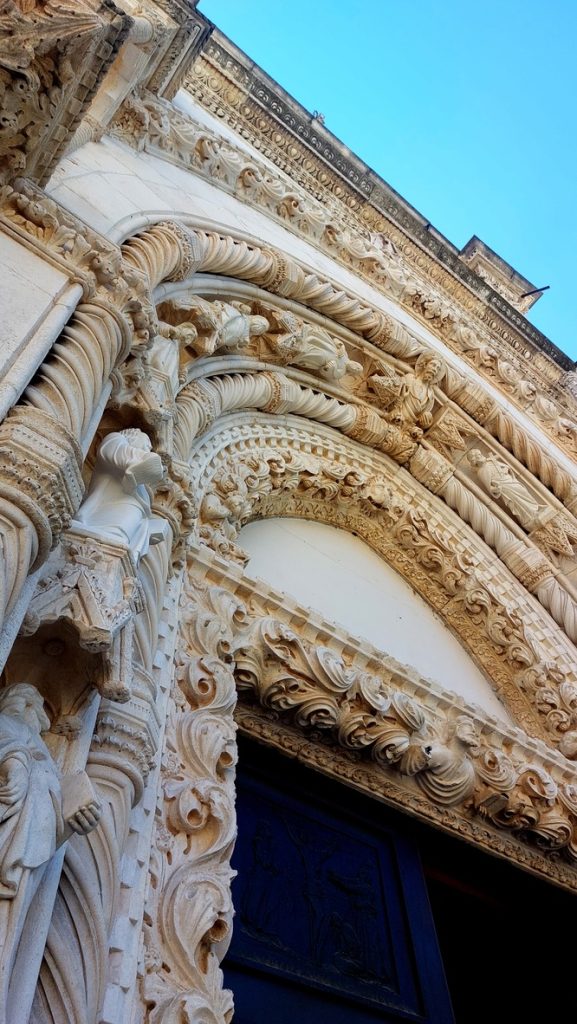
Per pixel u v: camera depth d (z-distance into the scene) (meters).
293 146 9.02
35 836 1.36
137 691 2.18
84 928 1.62
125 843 1.97
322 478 5.57
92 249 2.47
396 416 6.46
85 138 3.72
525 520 6.71
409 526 6.20
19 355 1.90
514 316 10.74
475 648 5.97
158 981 1.88
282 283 5.18
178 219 3.97
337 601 5.14
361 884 3.37
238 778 3.28
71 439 1.78
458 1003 4.41
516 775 4.07
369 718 3.54
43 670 1.82
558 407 9.21
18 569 1.49
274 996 2.66
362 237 8.13
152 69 4.99
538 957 4.27
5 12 2.08
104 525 2.12
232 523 4.19
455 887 4.00
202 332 3.99
